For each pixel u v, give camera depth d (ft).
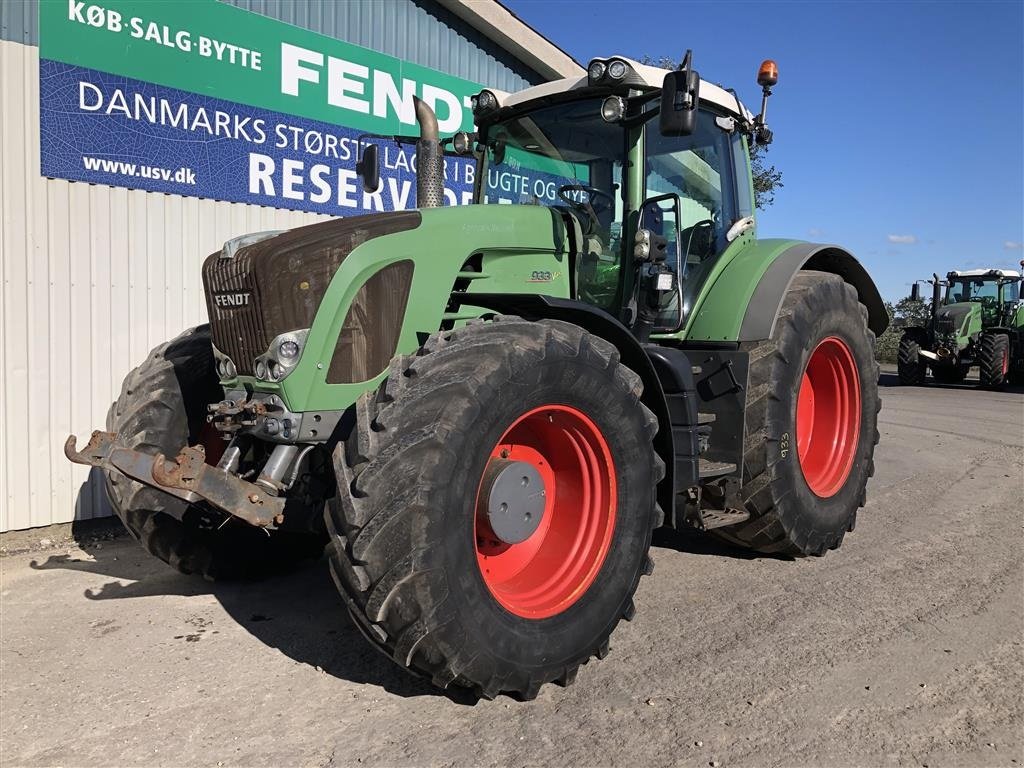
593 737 8.41
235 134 18.94
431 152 12.71
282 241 9.45
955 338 52.34
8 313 15.83
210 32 18.28
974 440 27.68
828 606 11.96
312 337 9.40
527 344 9.14
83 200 16.67
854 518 15.16
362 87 21.62
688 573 13.66
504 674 8.79
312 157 20.58
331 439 9.69
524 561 10.24
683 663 10.12
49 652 10.73
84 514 17.03
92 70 16.56
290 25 19.83
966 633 10.91
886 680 9.59
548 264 12.00
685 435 11.75
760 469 13.08
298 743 8.35
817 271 15.11
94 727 8.73
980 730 8.50
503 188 14.17
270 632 11.39
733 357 13.14
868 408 15.55
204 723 8.79
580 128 13.04
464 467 8.43
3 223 15.67
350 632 11.37
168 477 8.38
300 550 14.03
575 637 9.50
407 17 22.67
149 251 17.67
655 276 12.10
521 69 26.71
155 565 14.80
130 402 12.33
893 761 7.95
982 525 16.33
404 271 10.05
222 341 10.37
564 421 9.86
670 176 13.20
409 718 8.87
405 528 8.01
